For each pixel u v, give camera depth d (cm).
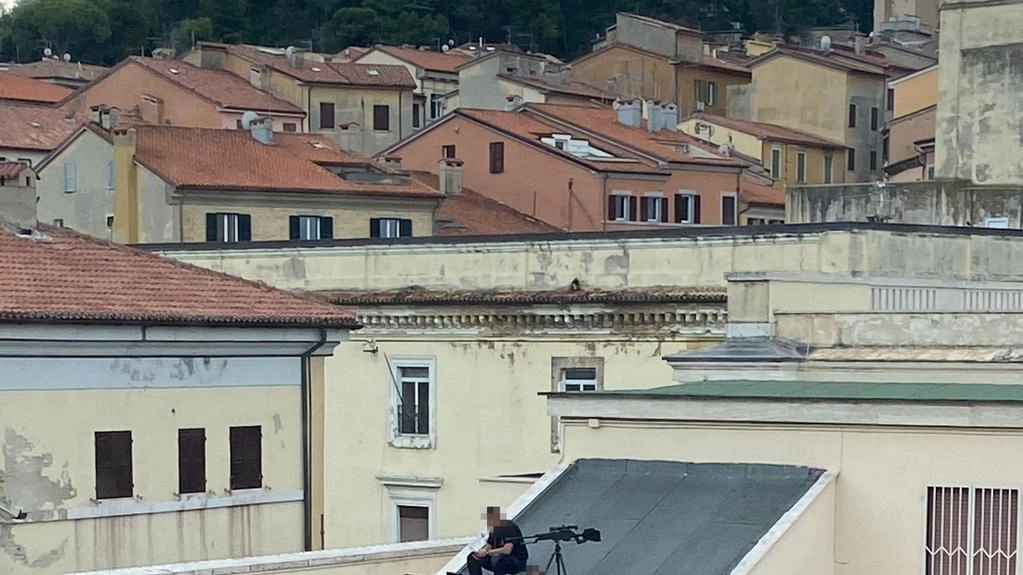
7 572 2738
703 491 2047
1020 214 5719
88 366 2842
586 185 8194
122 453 2891
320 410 3170
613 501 2069
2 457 2736
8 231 3134
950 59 5950
